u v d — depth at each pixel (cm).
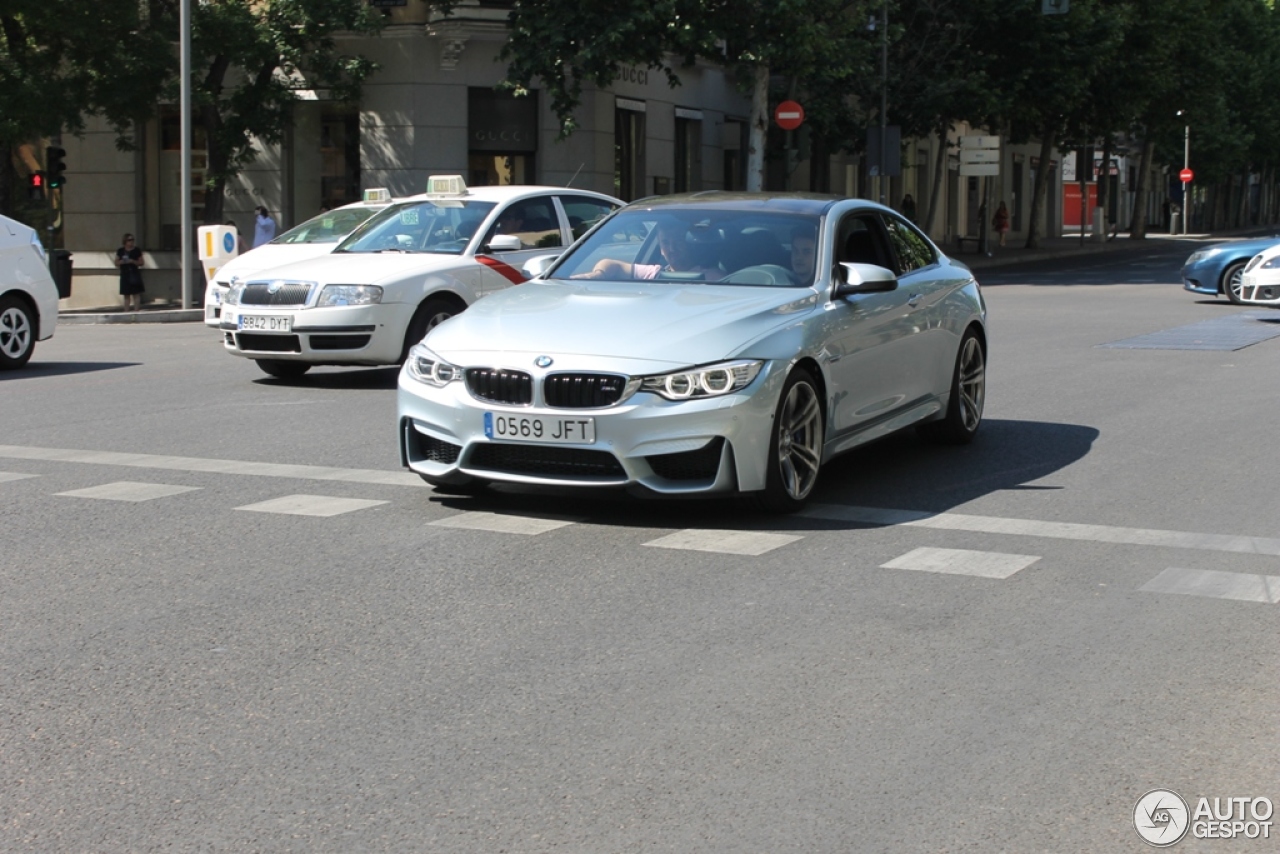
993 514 762
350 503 785
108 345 1845
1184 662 514
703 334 722
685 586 616
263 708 469
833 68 3428
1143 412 1128
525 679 496
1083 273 3672
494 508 770
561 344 723
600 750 431
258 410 1161
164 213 3309
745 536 707
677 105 3800
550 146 3338
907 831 374
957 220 5959
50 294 1524
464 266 1372
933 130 4319
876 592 606
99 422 1095
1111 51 4266
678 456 710
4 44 2789
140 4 2881
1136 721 455
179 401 1222
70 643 538
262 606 586
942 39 4047
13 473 879
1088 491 823
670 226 866
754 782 407
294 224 3278
